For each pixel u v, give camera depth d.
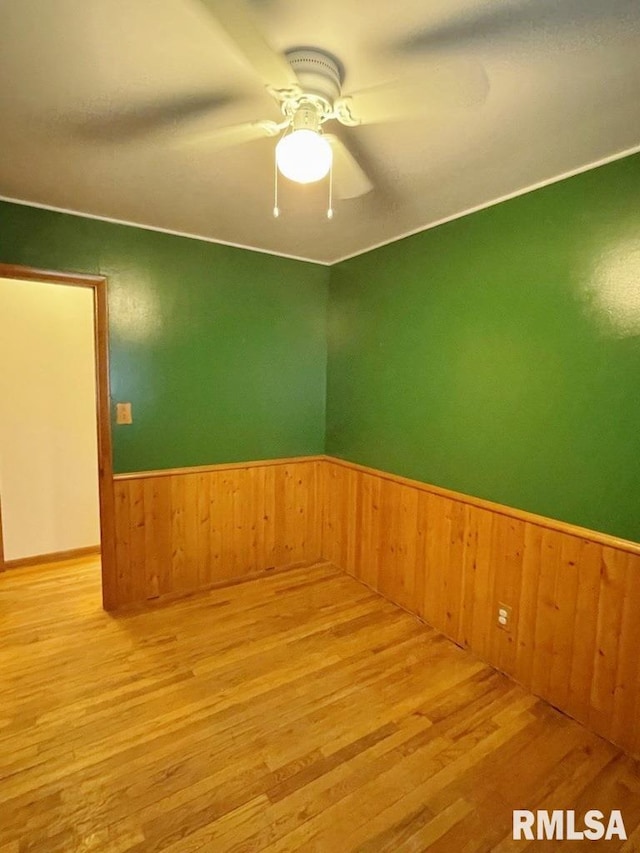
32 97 1.43
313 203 2.28
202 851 1.36
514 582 2.19
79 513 3.56
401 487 2.81
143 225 2.64
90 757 1.68
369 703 2.01
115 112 1.51
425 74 1.11
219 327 2.98
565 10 1.08
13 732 1.78
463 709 1.99
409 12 1.09
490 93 1.39
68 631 2.52
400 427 2.83
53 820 1.44
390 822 1.47
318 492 3.53
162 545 2.90
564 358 1.96
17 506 3.31
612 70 1.29
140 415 2.76
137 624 2.60
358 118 1.33
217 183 2.06
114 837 1.39
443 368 2.52
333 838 1.41
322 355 3.45
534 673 2.11
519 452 2.15
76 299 3.45
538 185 2.02
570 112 1.49
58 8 1.08
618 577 1.80
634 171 1.71
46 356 3.36
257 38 0.98
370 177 1.96
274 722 1.88
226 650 2.37
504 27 1.14
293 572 3.35
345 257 3.22
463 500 2.41
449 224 2.44
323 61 1.24
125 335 2.66
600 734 1.87
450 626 2.53
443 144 1.69
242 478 3.16
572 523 1.96
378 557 3.03
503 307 2.19
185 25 1.13
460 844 1.41
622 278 1.75
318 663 2.28
